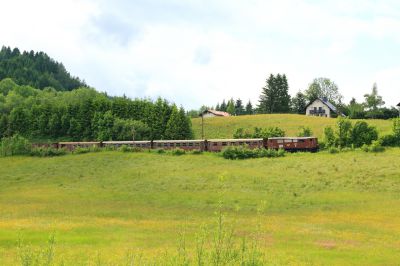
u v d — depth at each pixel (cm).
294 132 13050
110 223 4684
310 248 3550
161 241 3741
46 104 14988
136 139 12519
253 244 1148
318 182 6750
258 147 9569
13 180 8350
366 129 8988
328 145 9225
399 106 13712
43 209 5706
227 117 16438
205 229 1172
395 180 6512
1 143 11362
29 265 1171
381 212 5141
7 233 4028
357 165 7419
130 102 13875
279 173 7394
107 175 8206
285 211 5412
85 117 13888
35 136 14350
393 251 3469
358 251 3459
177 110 12738
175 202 6094
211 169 8006
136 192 6869
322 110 17225
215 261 1080
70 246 3506
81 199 6500
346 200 5806
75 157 9775
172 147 10406
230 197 6188
